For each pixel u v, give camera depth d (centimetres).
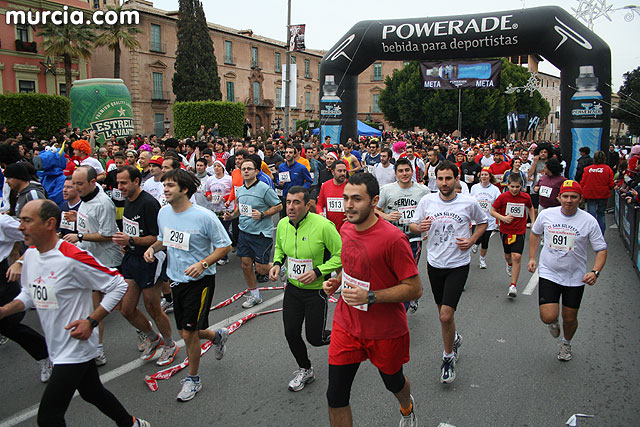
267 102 5353
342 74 1748
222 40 4838
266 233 630
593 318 608
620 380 444
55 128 2373
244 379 448
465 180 1213
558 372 460
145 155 765
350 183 303
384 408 395
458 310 636
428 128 4831
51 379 301
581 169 1194
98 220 497
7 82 3238
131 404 404
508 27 1491
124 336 549
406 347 321
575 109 1462
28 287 311
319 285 421
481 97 4556
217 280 771
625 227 1027
